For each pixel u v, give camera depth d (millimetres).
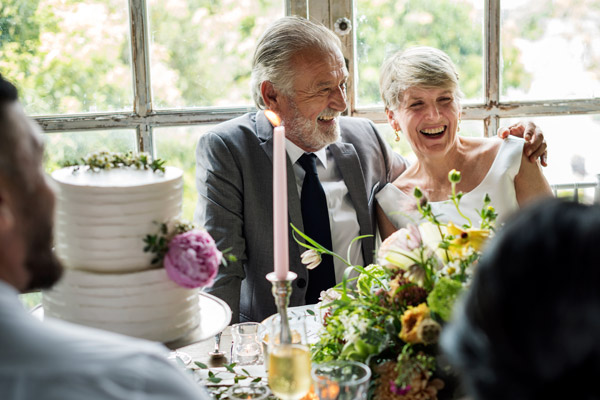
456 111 1895
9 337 650
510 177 1924
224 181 1811
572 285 442
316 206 1846
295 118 1830
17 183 716
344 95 1850
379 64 2123
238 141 1839
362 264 1899
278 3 2064
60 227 1115
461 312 519
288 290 1073
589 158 2186
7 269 731
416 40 2115
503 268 470
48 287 798
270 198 1826
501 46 2123
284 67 1796
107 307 1085
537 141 1944
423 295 1114
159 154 2102
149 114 2072
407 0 2092
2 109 711
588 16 2107
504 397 466
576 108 2148
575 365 435
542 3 2098
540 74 2145
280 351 1028
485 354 478
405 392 1050
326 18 2072
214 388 1255
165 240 1104
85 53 2025
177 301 1120
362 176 1915
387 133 2168
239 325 1397
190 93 2086
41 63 2016
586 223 458
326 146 1923
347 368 1033
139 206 1078
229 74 2088
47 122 2031
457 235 1122
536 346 448
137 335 1095
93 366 649
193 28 2051
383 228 2002
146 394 660
